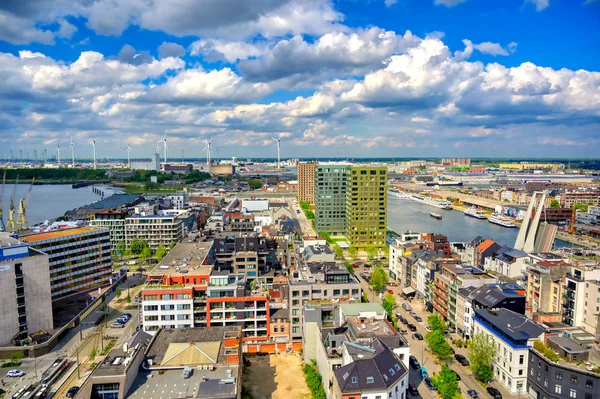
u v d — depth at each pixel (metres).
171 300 172.62
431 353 172.50
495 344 154.12
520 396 142.50
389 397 115.88
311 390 144.12
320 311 162.62
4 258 175.62
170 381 112.12
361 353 126.94
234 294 174.62
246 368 161.75
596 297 173.00
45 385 146.12
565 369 127.56
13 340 173.75
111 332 193.50
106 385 104.69
